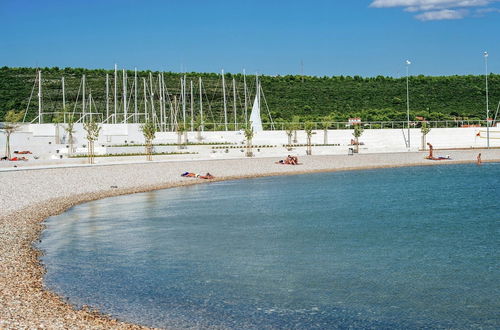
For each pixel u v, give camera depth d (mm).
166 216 41219
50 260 27203
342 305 21062
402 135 120562
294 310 20516
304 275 25031
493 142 121750
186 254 28891
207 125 131625
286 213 42812
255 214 42312
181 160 82625
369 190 58719
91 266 26203
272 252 29500
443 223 38188
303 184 65000
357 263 27219
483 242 31906
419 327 19047
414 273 25406
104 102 172125
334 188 60688
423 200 50531
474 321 19578
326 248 30484
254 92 195375
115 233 34500
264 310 20438
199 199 51312
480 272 25531
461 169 85938
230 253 29250
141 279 24156
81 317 18797
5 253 28016
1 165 72062
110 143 96375
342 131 118375
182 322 19109
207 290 22688
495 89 196500
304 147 106188
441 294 22391
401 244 31469
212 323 19094
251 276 24812
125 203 48500
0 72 193625
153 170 70625
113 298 21422
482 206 46438
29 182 54656
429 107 185250
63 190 54000
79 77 197625
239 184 65000
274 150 102438
